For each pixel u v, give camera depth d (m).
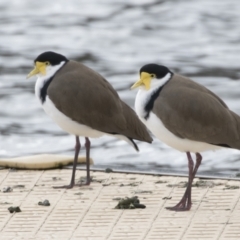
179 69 29.58
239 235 12.30
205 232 12.45
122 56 31.67
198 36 34.78
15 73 28.86
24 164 16.05
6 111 24.48
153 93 14.09
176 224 12.84
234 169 19.36
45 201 13.95
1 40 34.53
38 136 22.47
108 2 41.69
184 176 15.52
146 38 34.72
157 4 40.97
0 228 12.77
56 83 15.43
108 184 15.16
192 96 13.91
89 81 15.46
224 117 13.91
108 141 21.58
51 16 39.19
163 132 14.02
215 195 14.30
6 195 14.48
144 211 13.52
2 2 42.22
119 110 15.40
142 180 15.35
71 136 22.33
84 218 13.20
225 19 37.81
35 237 12.36
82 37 34.97
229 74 28.55
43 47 33.31
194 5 40.53
